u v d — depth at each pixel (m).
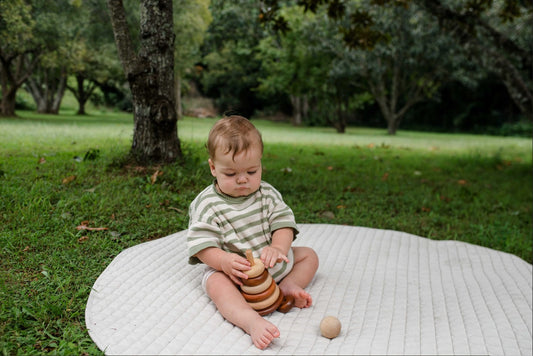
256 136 2.11
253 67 30.91
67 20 9.74
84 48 11.98
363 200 4.76
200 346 1.79
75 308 2.05
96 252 2.68
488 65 8.05
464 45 8.02
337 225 3.68
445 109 31.59
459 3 8.95
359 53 18.09
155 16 4.32
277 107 34.34
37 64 12.88
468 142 16.42
